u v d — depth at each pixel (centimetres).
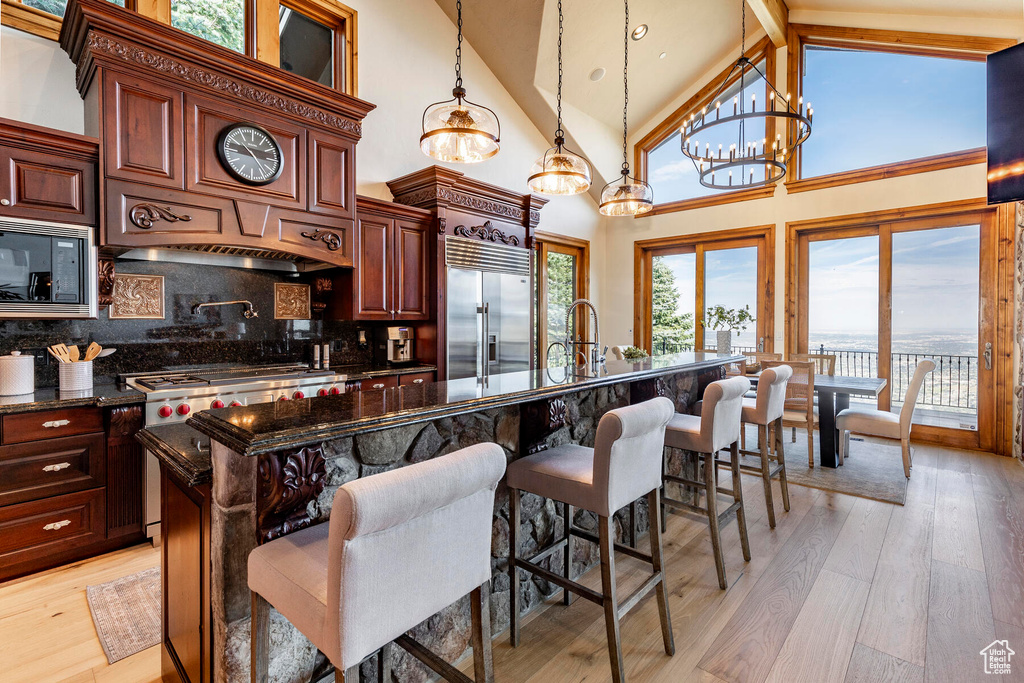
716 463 317
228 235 297
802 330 533
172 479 157
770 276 539
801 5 497
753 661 175
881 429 379
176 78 277
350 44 406
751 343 560
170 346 328
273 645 132
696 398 340
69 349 266
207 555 131
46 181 244
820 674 167
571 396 235
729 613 204
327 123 343
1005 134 282
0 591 225
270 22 374
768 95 537
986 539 267
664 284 637
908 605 207
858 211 486
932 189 446
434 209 412
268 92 314
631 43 500
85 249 257
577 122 570
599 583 227
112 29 254
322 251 343
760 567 241
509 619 192
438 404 150
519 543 202
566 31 458
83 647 188
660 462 186
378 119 425
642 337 653
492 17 461
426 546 108
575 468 176
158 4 321
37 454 238
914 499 328
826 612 203
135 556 260
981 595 213
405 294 405
